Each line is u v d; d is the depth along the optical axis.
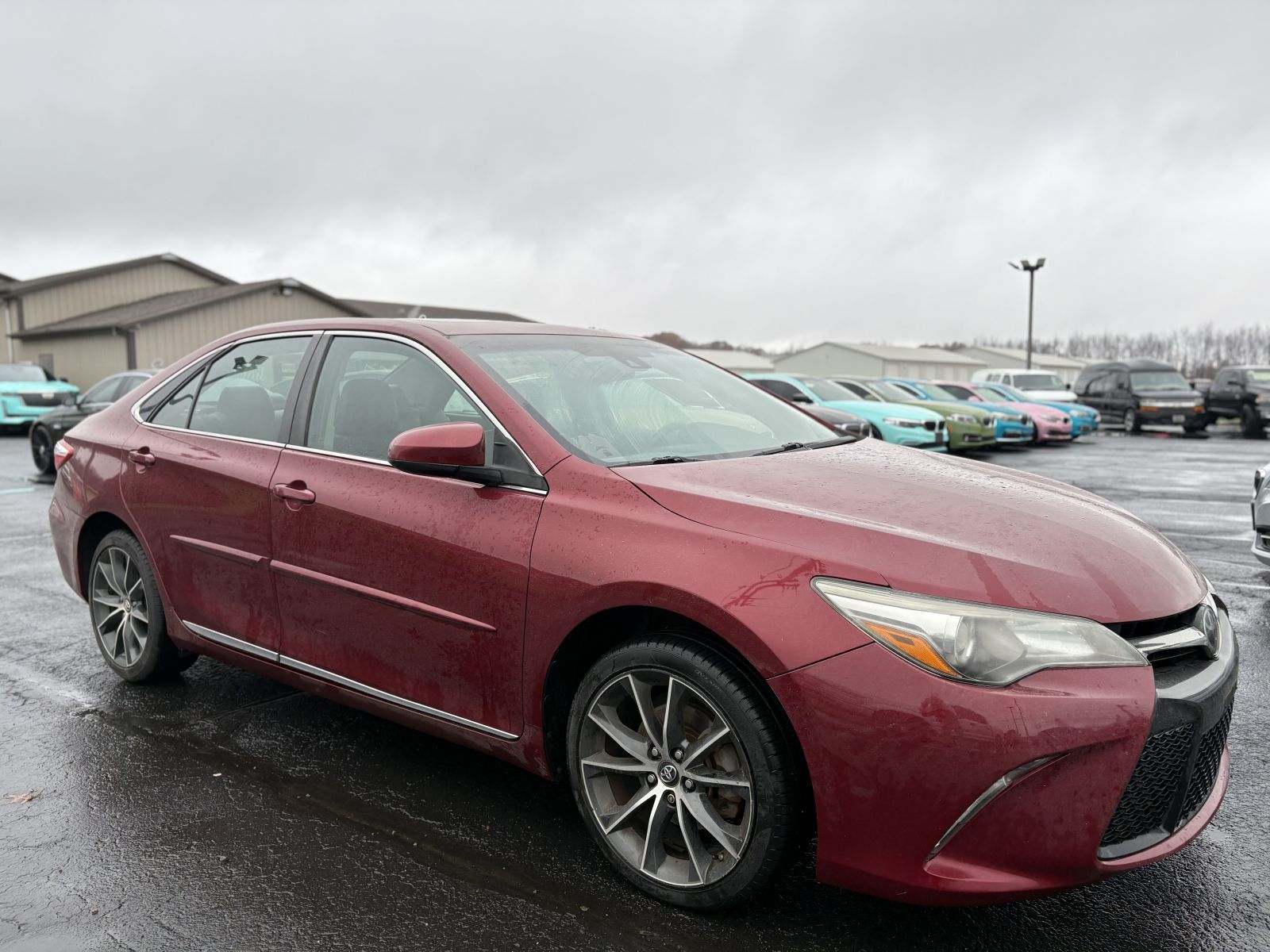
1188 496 11.24
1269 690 4.17
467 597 2.79
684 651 2.42
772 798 2.31
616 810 2.66
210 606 3.64
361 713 3.91
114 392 12.89
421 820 3.00
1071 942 2.38
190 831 2.94
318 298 31.97
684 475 2.69
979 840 2.10
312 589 3.22
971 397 23.55
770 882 2.38
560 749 2.77
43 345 31.12
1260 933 2.42
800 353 69.56
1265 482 5.75
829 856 2.25
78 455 4.25
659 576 2.39
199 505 3.61
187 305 28.39
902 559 2.24
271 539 3.33
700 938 2.39
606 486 2.64
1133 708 2.11
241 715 3.89
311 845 2.85
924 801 2.11
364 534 3.03
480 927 2.44
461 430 2.69
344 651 3.17
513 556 2.68
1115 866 2.17
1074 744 2.06
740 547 2.36
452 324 3.39
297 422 3.42
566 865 2.74
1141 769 2.17
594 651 2.72
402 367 3.23
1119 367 26.69
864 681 2.14
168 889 2.61
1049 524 2.47
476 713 2.86
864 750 2.14
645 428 3.11
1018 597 2.16
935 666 2.10
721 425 3.32
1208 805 2.47
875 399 19.53
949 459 3.32
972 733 2.06
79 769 3.38
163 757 3.48
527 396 2.98
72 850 2.82
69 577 4.38
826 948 2.35
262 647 3.46
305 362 3.51
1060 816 2.08
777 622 2.23
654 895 2.55
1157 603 2.28
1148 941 2.39
